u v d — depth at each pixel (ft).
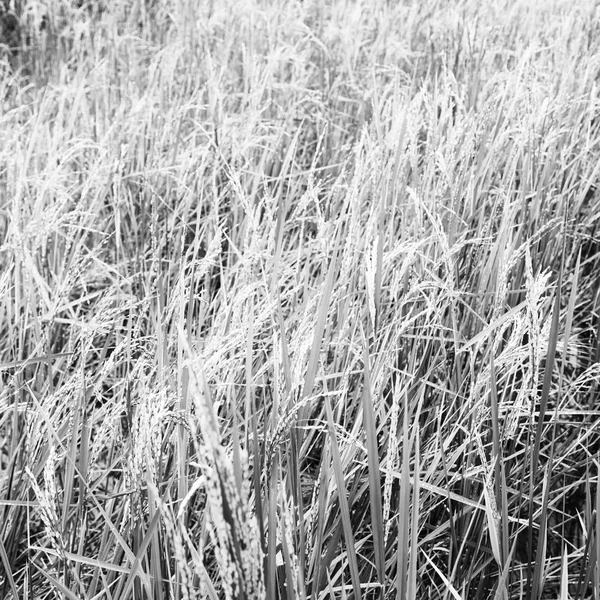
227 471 3.08
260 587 3.45
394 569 5.51
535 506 6.88
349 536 4.22
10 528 5.58
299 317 6.77
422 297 6.98
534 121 8.82
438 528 5.35
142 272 7.89
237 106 13.80
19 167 9.50
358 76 14.80
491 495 4.79
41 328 6.79
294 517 4.75
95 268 9.18
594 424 6.57
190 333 5.82
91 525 6.46
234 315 5.56
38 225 7.54
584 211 10.32
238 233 9.05
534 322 4.86
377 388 5.61
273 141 10.94
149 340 6.64
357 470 5.63
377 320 6.12
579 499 7.48
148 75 14.49
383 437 5.93
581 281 9.48
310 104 13.92
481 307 7.13
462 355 7.13
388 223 7.88
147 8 19.61
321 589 5.16
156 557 4.24
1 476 6.12
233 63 14.96
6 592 5.43
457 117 8.54
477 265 7.75
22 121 13.67
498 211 9.11
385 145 8.52
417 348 6.84
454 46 13.85
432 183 8.88
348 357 6.27
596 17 14.02
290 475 4.94
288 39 15.92
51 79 16.01
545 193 9.27
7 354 7.50
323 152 11.84
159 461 4.62
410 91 12.23
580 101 10.24
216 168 8.88
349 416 6.22
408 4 18.80
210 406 3.40
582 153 9.71
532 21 15.19
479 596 5.51
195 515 5.78
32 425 5.60
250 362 4.80
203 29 16.08
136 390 6.02
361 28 16.19
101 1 20.06
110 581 5.19
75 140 9.96
